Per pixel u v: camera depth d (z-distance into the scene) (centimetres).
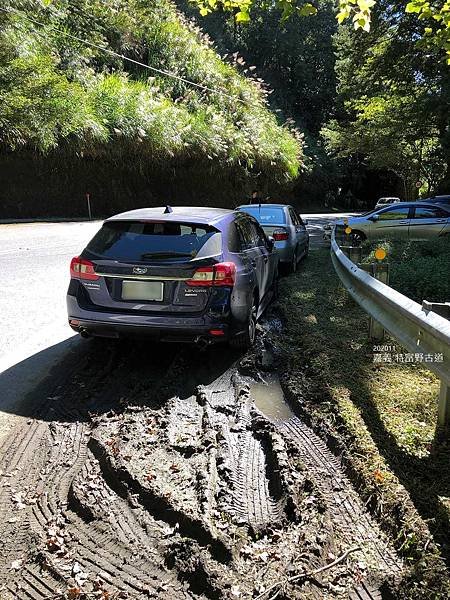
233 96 3594
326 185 5362
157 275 502
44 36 2456
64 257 1163
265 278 713
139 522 293
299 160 4153
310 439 391
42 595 241
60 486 326
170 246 515
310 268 1179
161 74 3161
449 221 1561
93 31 2828
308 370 515
